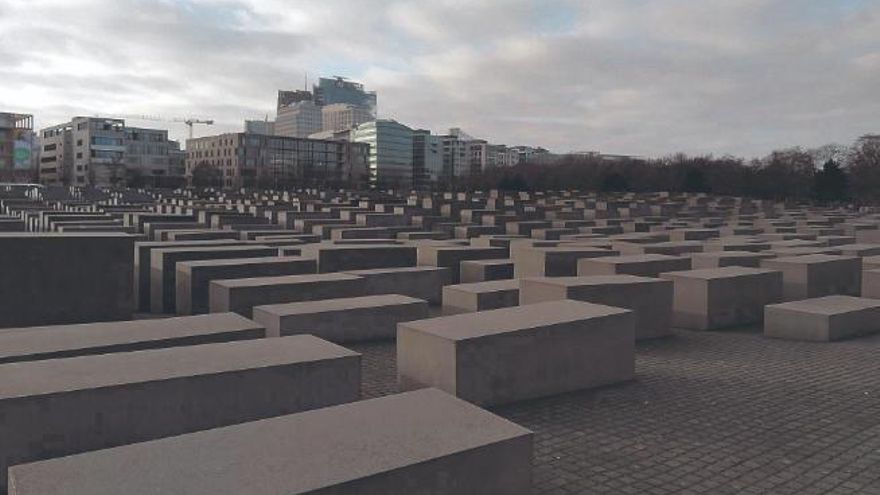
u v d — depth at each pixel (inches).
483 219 1305.4
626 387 343.3
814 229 1128.8
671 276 511.2
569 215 1553.9
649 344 444.5
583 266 589.3
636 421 291.3
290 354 283.0
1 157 5221.5
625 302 447.2
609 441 267.7
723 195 2987.2
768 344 445.4
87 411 233.9
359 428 197.6
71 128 5787.4
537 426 285.3
